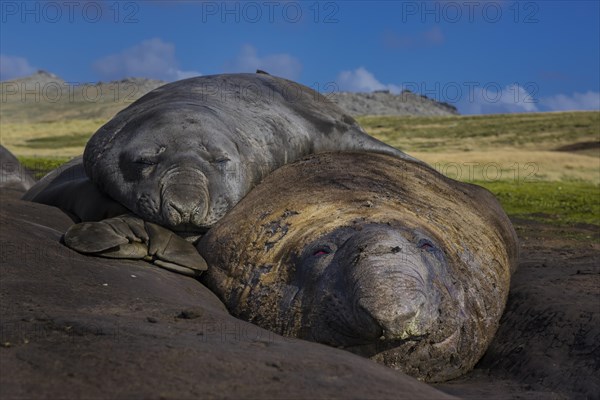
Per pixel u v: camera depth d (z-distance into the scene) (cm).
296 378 417
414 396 421
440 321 598
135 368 409
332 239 630
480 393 559
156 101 923
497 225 855
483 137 8669
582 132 8650
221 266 723
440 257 635
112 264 690
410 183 813
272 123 937
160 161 812
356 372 443
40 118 11694
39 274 612
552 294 753
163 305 582
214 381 400
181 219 780
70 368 406
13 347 438
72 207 925
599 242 1455
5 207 875
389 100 19275
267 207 754
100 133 879
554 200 2703
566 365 604
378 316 534
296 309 614
